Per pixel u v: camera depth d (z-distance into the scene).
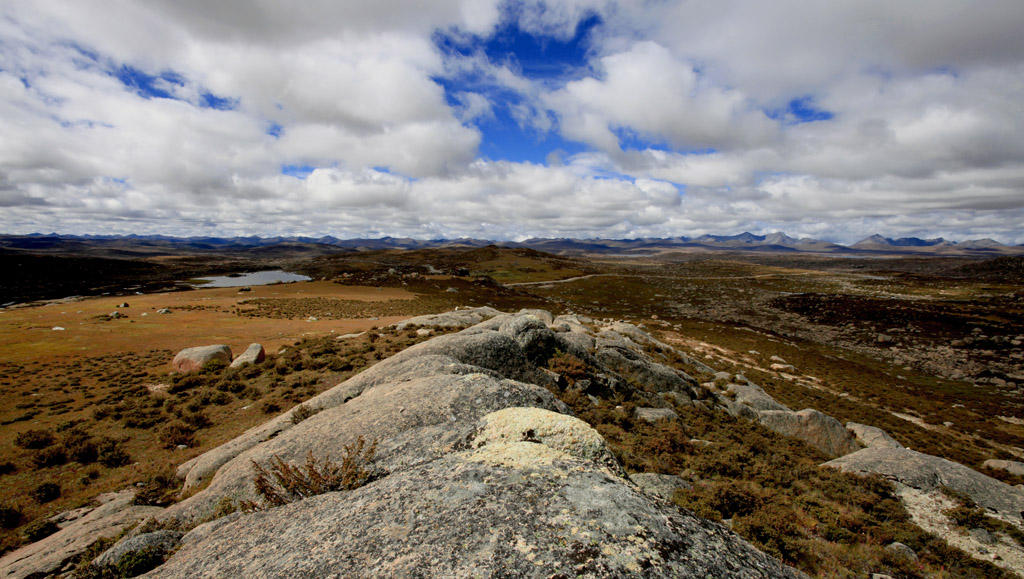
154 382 29.09
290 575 4.65
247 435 16.47
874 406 45.62
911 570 12.05
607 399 24.77
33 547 10.71
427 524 5.05
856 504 16.27
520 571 4.14
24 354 36.25
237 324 53.28
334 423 13.20
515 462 6.35
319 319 60.12
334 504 6.35
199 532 7.57
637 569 4.20
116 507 13.04
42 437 19.58
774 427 28.75
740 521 12.71
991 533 14.85
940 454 30.98
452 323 41.91
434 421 11.98
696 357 53.84
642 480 14.58
